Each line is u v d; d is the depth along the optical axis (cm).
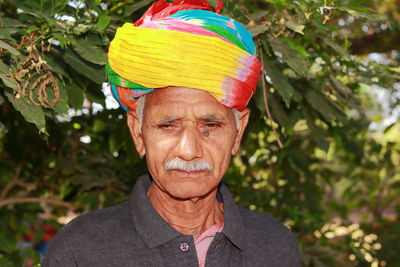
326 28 142
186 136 112
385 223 312
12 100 112
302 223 257
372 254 286
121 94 120
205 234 125
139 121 120
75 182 231
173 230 117
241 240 126
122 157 239
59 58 134
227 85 109
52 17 128
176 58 106
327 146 174
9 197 265
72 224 125
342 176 335
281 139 207
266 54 148
